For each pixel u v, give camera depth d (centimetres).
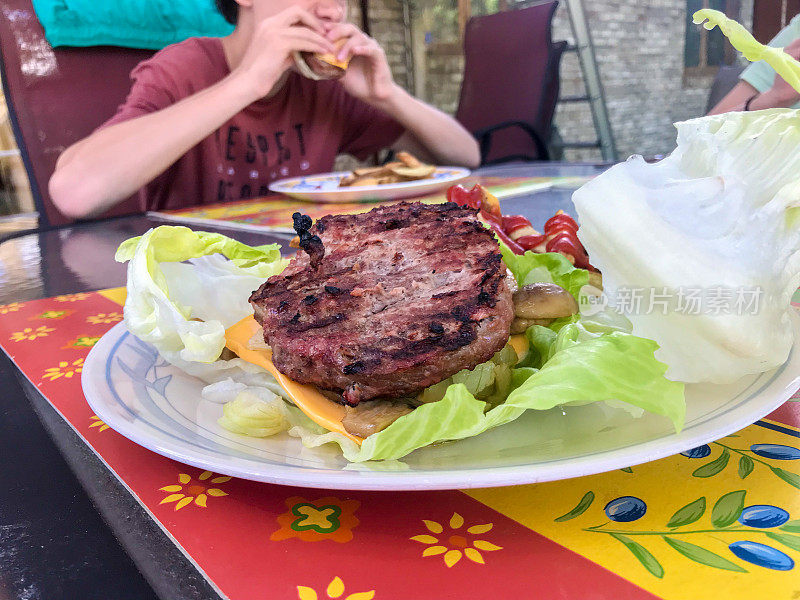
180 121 223
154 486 47
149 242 62
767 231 50
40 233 170
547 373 46
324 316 53
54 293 111
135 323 59
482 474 37
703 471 44
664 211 50
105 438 56
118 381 58
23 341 86
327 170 291
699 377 51
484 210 101
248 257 75
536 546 38
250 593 35
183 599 35
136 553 40
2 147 393
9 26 261
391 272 56
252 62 232
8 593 36
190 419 52
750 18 494
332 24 241
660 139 717
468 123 408
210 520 43
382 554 38
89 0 270
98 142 226
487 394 53
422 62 653
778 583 33
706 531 38
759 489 42
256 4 262
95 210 220
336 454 46
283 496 45
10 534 42
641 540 38
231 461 42
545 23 368
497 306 52
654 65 685
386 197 175
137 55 293
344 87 265
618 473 45
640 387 44
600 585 34
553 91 374
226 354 61
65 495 47
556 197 162
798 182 49
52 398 66
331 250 60
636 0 643
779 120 52
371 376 49
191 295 68
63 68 272
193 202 260
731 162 52
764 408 44
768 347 49
